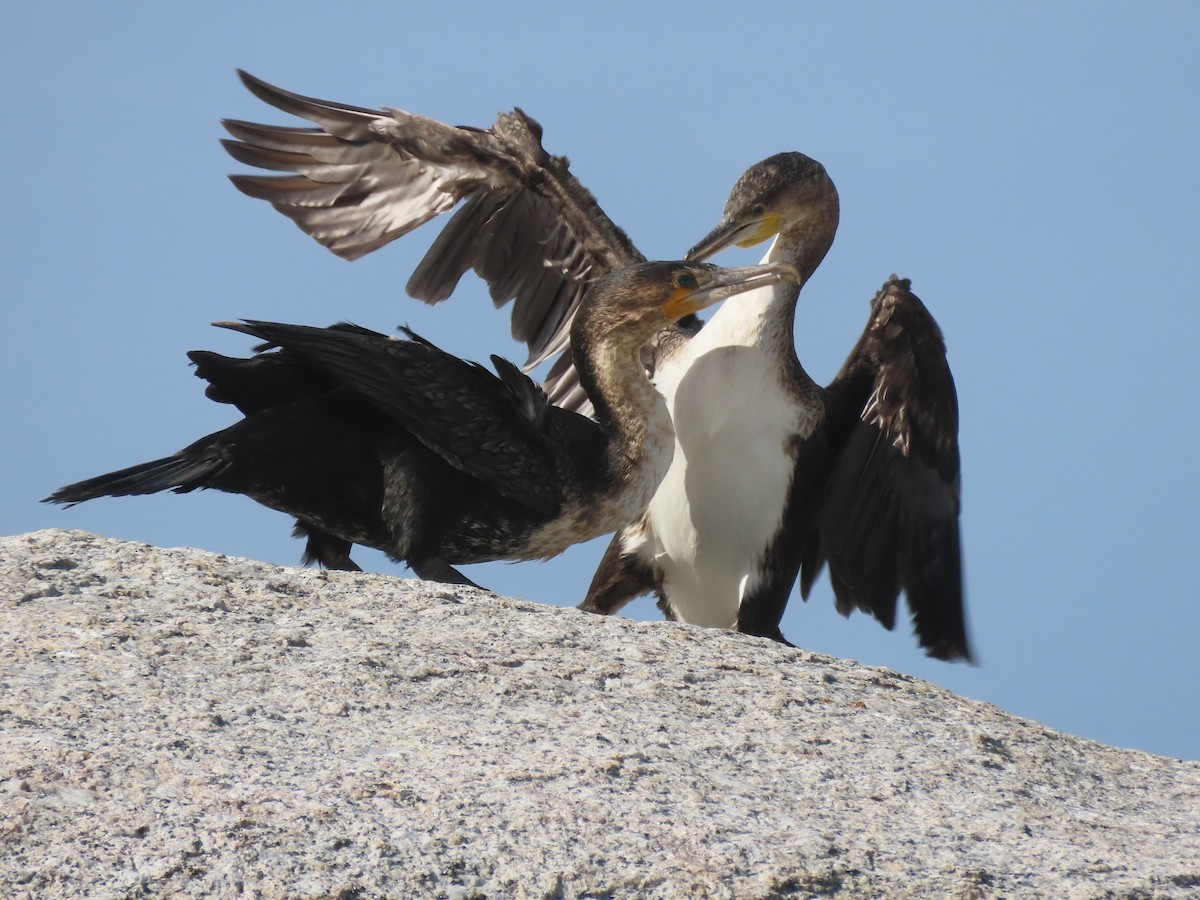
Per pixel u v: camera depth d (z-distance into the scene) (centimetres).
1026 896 811
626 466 1398
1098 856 868
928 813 892
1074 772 1002
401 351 1253
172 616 1018
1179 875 853
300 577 1124
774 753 939
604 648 1070
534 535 1345
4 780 782
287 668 959
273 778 820
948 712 1060
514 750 886
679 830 824
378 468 1266
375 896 745
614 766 878
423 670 977
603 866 787
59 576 1060
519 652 1034
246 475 1222
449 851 780
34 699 870
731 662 1077
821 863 813
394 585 1131
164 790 796
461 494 1295
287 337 1209
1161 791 1002
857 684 1081
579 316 1452
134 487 1173
